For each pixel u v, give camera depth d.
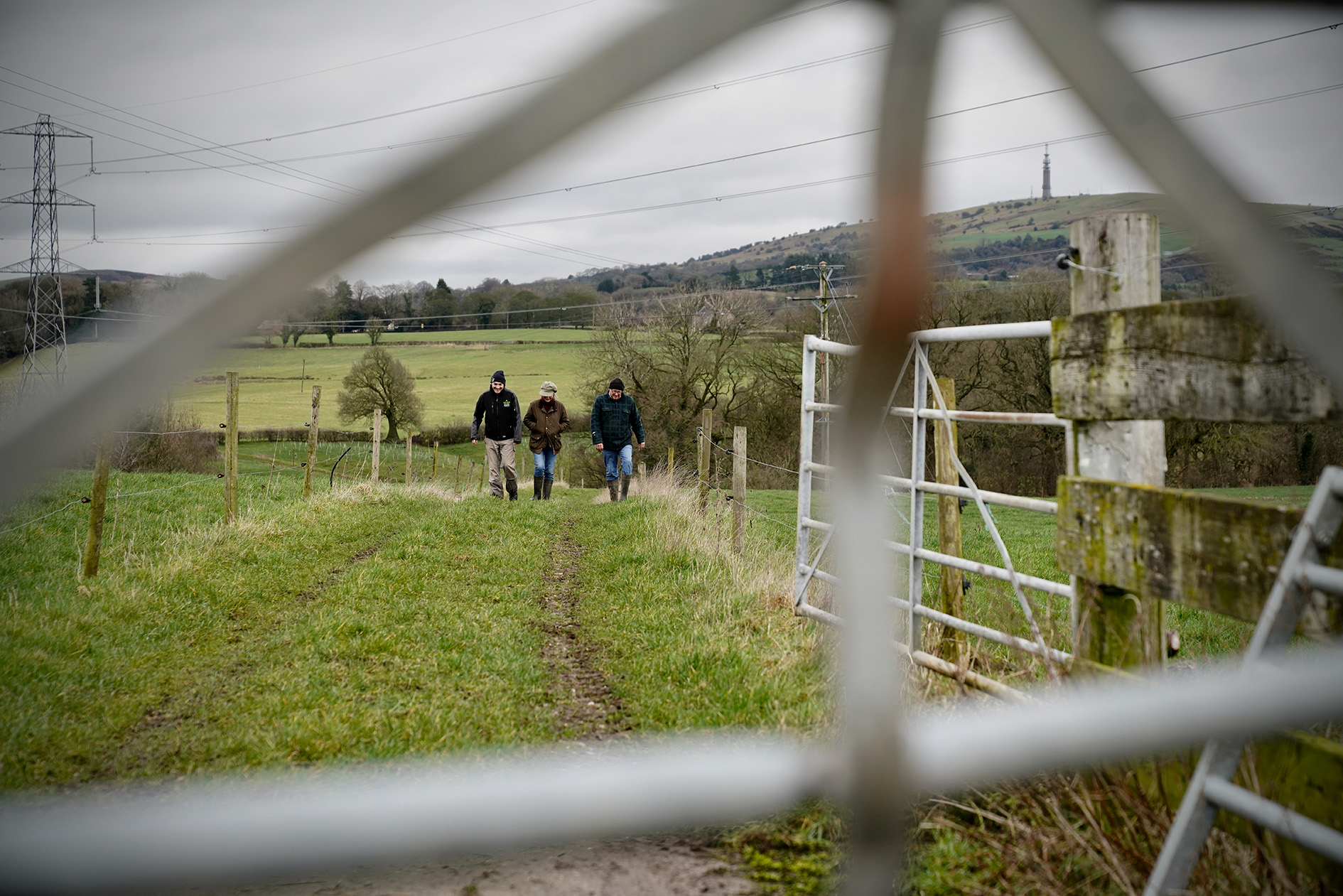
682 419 36.00
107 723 4.21
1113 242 3.12
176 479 16.72
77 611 6.04
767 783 0.65
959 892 2.54
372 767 3.64
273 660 5.57
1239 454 22.41
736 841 3.02
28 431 0.44
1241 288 0.68
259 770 3.63
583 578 9.14
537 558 9.84
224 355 0.47
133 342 0.46
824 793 0.66
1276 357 2.26
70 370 0.47
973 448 26.08
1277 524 2.27
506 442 16.62
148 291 0.48
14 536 8.59
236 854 0.52
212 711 4.54
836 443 0.57
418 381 42.06
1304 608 2.02
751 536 11.27
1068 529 3.07
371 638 5.92
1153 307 2.74
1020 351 25.05
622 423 16.78
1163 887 2.07
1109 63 0.59
